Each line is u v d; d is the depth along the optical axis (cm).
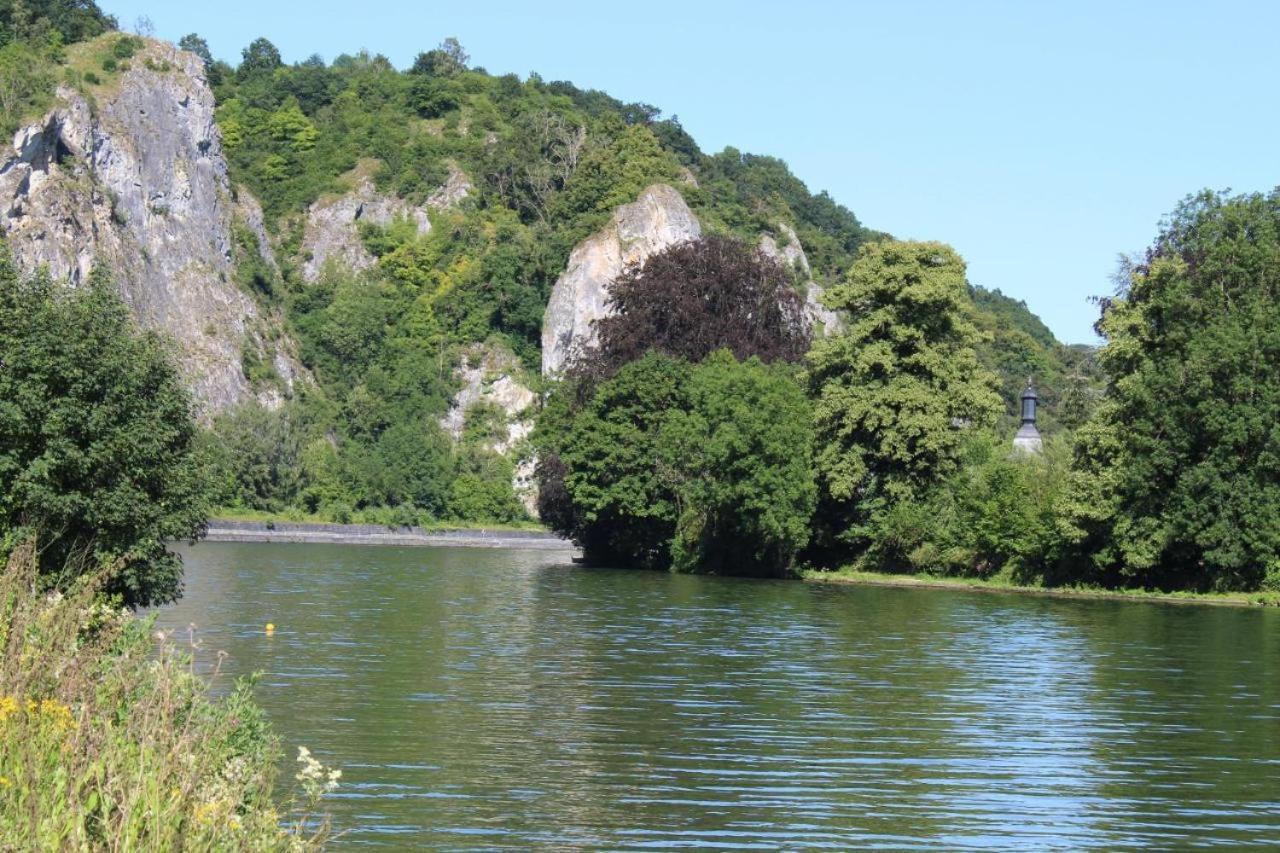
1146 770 2611
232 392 16975
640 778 2455
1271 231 7319
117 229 16850
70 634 1608
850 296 8112
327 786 1603
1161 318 7400
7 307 3400
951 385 8019
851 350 8162
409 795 2286
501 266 19775
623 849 2023
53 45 18488
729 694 3391
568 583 7400
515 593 6588
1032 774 2559
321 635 4512
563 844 2036
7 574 1653
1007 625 5306
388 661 3869
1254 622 5584
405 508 15375
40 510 3241
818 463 8106
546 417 10212
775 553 8306
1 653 1447
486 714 3033
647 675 3688
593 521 9369
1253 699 3462
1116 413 7250
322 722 2888
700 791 2370
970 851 2058
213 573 7675
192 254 18175
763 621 5262
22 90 16038
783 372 8756
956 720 3094
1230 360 6794
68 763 1292
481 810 2205
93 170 16850
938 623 5338
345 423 17562
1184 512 6869
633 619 5262
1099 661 4197
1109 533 7238
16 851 1171
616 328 9819
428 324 19625
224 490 3941
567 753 2645
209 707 1742
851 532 8169
